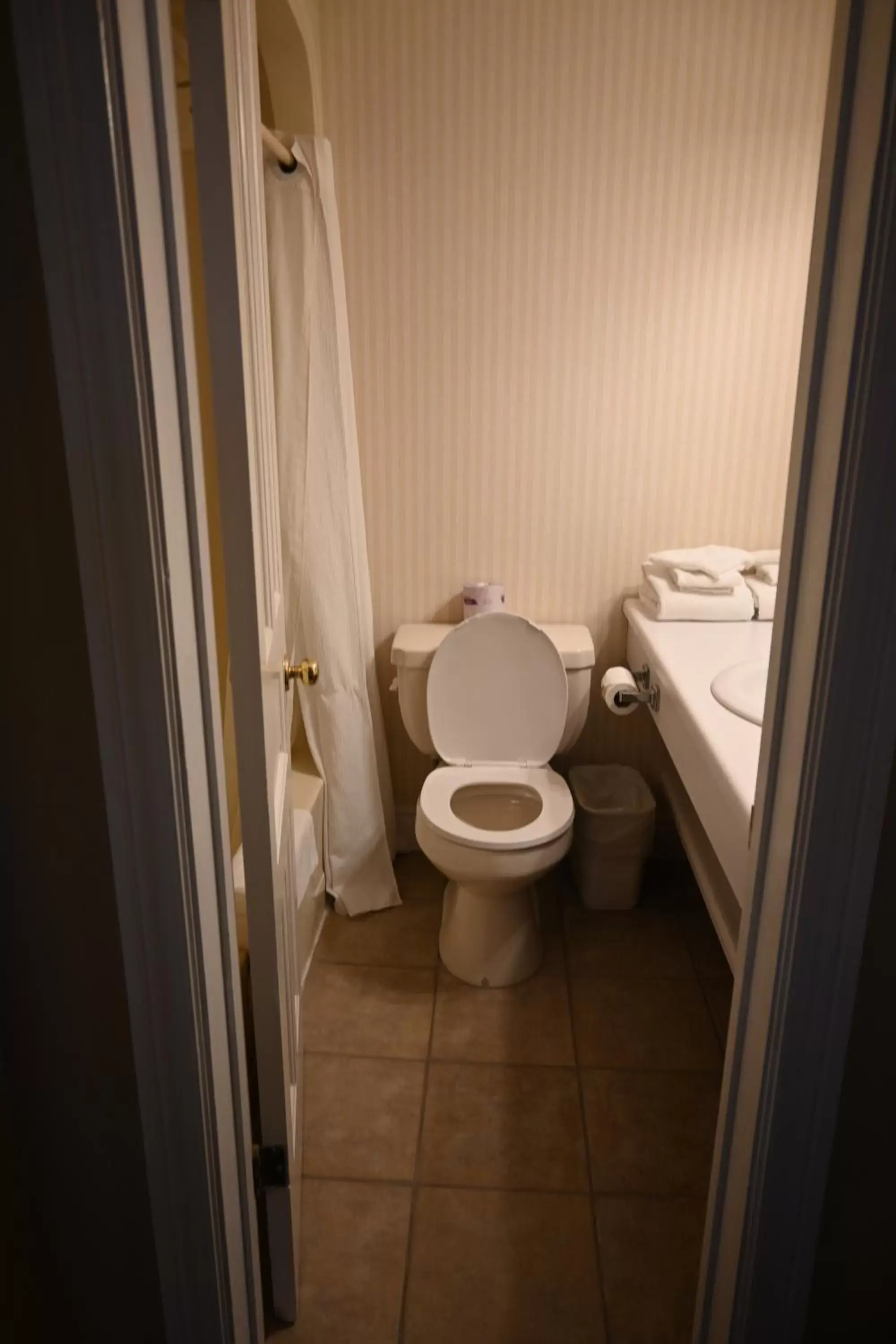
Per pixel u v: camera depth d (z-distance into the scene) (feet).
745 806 4.31
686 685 5.99
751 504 8.13
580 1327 4.63
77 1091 3.35
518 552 8.34
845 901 3.01
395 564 8.45
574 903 8.34
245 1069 3.66
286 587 7.27
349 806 7.88
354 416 7.50
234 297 3.22
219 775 3.11
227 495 3.45
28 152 2.32
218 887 3.23
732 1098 3.60
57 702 2.89
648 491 8.12
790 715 3.04
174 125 2.58
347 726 7.72
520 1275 4.89
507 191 7.38
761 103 7.13
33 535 2.72
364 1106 6.01
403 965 7.45
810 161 7.26
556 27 6.98
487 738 7.84
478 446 8.05
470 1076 6.26
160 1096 3.26
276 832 4.16
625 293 7.61
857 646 2.74
